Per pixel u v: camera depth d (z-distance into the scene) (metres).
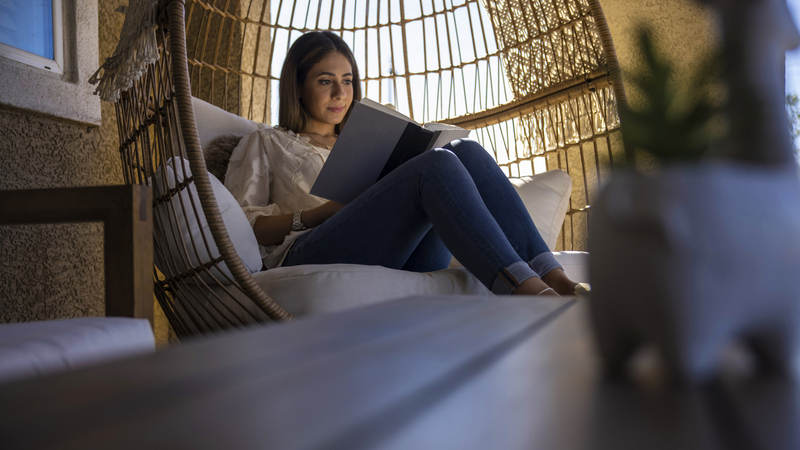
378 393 0.19
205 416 0.16
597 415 0.19
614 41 2.22
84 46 1.64
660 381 0.25
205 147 1.71
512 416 0.18
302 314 1.10
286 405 0.17
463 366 0.24
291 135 1.77
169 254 1.21
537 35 2.15
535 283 1.07
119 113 1.41
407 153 1.36
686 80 0.28
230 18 2.21
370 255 1.32
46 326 0.59
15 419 0.16
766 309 0.26
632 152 0.28
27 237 1.51
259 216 1.50
